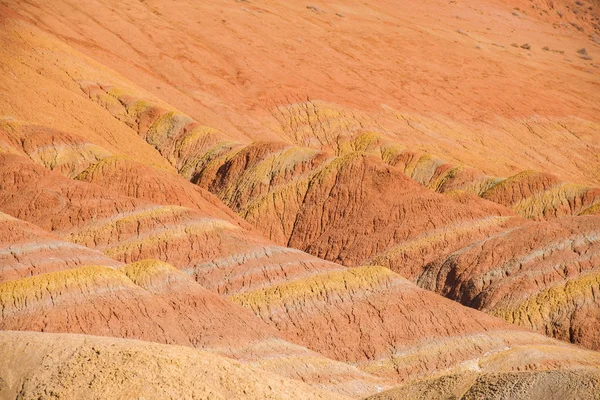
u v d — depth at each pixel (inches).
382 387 3095.5
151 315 3112.7
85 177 4849.9
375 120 7485.2
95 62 7086.6
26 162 4621.1
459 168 5940.0
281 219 5191.9
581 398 1897.1
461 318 3572.8
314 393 2162.9
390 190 5036.9
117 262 3791.8
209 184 5664.4
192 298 3265.3
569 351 3437.5
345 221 5002.5
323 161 5408.5
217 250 4040.4
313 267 3850.9
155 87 7303.2
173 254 4055.1
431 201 4906.5
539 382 1985.7
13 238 3602.4
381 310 3565.5
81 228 4256.9
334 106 7549.2
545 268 4183.1
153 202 4751.5
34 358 2036.2
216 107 7268.7
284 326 3494.1
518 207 5477.4
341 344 3427.7
